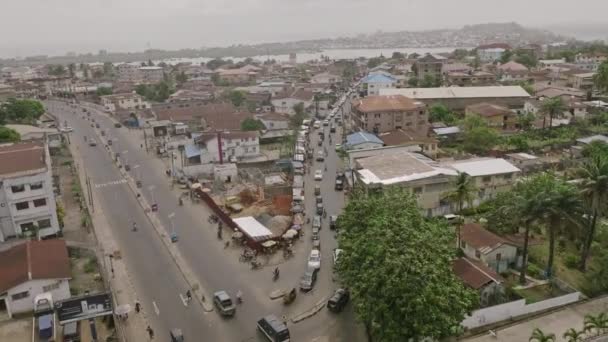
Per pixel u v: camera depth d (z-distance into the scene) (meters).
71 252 65.56
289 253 64.75
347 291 52.78
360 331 48.00
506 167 80.44
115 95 195.50
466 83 184.75
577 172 58.38
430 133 123.81
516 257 59.78
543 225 56.88
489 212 71.25
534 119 126.81
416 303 37.28
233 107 165.50
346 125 146.00
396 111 121.81
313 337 47.28
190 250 67.06
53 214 69.94
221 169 97.44
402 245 40.69
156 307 53.09
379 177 73.44
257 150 113.62
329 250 66.00
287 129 140.12
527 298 53.03
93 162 113.69
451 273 43.59
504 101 144.62
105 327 48.97
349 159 98.81
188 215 80.44
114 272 61.06
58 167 107.69
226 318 50.88
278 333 45.22
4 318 50.22
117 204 85.88
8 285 50.59
